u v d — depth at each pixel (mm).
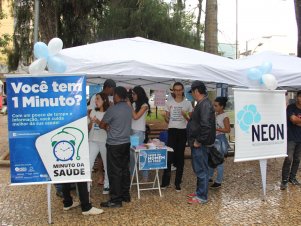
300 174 8773
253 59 8672
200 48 15594
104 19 14695
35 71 5395
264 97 6504
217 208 6156
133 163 7090
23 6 14688
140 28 13930
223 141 7207
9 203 6348
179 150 7098
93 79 9398
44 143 5203
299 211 6023
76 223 5398
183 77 6574
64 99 5195
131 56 6566
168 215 5785
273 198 6754
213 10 11648
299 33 11805
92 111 6539
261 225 5402
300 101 7203
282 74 7719
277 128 6664
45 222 5434
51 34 14242
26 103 5164
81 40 15719
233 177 8422
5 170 9148
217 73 6797
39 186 7449
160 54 6984
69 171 5250
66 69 5797
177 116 7078
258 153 6477
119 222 5457
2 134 16594
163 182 7363
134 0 14109
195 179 8156
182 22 15156
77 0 14570
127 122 6016
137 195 6844
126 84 10070
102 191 7082
